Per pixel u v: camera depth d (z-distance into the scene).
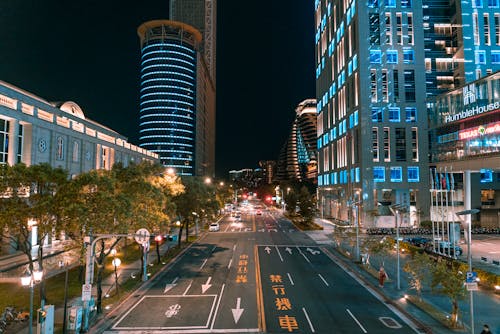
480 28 80.06
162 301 26.00
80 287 28.81
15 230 21.00
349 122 84.50
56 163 42.94
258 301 25.83
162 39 192.75
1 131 35.69
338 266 37.84
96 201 22.05
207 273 34.62
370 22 77.31
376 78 76.25
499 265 36.97
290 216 100.06
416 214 72.31
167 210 36.47
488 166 53.91
